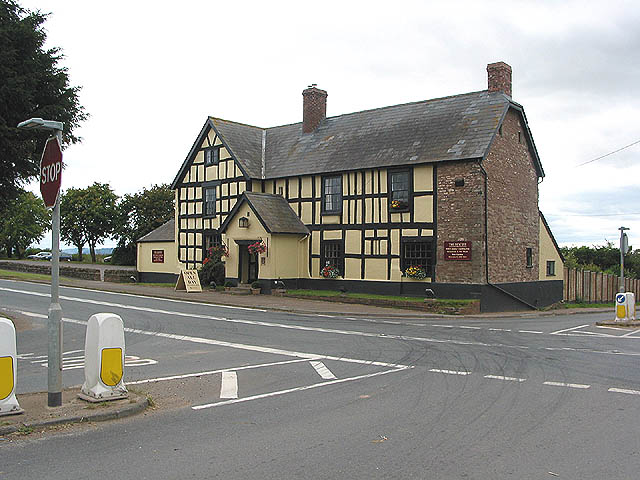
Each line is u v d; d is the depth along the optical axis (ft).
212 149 105.40
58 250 25.16
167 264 114.11
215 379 32.89
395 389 30.37
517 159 87.61
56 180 24.91
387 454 19.89
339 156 92.02
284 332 53.62
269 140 107.65
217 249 100.32
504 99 82.79
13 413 23.44
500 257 81.61
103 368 26.02
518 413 25.43
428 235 80.94
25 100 47.65
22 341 46.62
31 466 18.58
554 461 19.20
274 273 90.02
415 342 48.29
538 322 68.18
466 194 77.87
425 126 86.84
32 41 49.42
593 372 35.32
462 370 35.86
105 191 202.80
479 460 19.27
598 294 118.01
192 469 18.39
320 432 22.57
